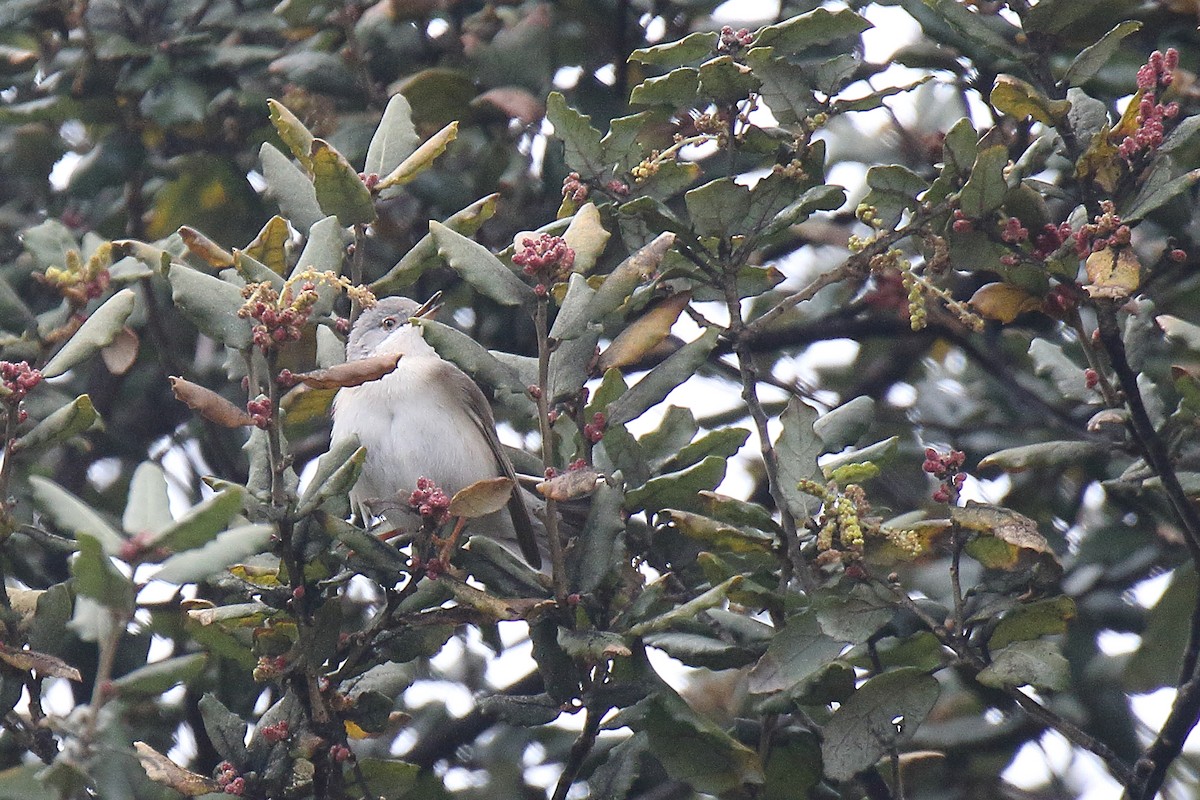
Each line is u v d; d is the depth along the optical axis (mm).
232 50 11305
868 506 7215
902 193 7508
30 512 10109
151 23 11547
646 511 8023
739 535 7312
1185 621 10062
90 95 11336
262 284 6344
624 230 7703
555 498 6613
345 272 11055
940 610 7945
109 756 6785
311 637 7008
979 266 7383
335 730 7219
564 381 7012
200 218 12453
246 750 7152
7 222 12047
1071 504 11375
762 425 7523
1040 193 7559
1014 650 7172
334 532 6707
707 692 11227
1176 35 10883
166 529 5543
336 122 11359
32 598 7602
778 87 7562
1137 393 7133
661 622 6902
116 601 5609
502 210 11828
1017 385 11539
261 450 7375
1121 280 6789
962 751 10773
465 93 11328
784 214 7504
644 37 11945
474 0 12578
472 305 12414
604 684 7449
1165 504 10211
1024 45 7660
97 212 12320
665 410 8625
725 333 7617
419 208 12227
